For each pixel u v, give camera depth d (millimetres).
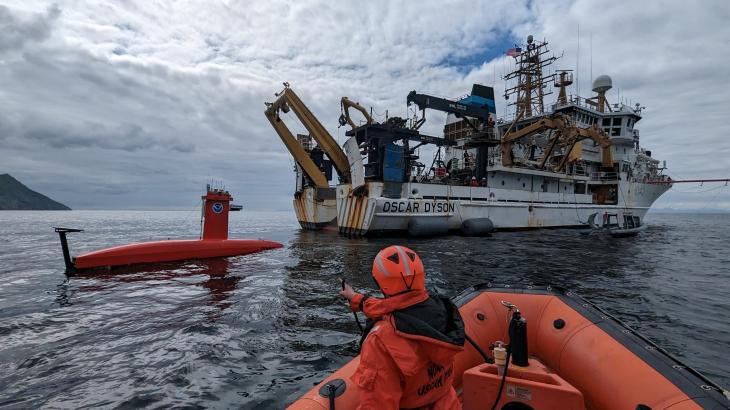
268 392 4426
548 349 3861
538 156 38688
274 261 14484
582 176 35750
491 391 2908
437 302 1856
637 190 39219
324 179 31781
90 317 7406
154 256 13531
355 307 2002
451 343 1631
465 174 32312
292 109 28297
